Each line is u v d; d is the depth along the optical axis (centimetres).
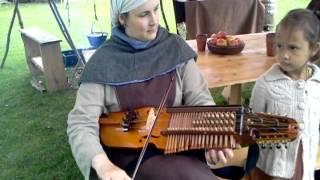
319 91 150
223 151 121
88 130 140
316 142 157
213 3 370
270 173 156
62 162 261
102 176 122
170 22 641
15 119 329
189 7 366
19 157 270
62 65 385
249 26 388
